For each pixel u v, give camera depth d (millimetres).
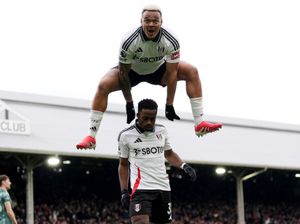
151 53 6703
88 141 7246
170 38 6672
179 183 38500
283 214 40094
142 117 7539
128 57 6707
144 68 6926
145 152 7695
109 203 33094
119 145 7805
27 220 23672
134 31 6605
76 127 25562
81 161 32031
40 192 32438
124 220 31312
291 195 43125
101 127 26609
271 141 33375
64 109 26141
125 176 7879
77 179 34875
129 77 7137
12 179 30953
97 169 35219
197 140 30078
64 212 30172
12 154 23703
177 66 6887
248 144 31938
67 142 24562
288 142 34094
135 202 7672
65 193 33156
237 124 32906
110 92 7258
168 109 7199
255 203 40781
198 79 7273
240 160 30203
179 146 29109
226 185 40312
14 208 28609
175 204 36375
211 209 36656
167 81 6980
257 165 30672
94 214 31281
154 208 7844
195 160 28594
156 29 6508
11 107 24672
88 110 26828
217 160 29344
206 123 7270
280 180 42812
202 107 7312
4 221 12266
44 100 25891
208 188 39406
